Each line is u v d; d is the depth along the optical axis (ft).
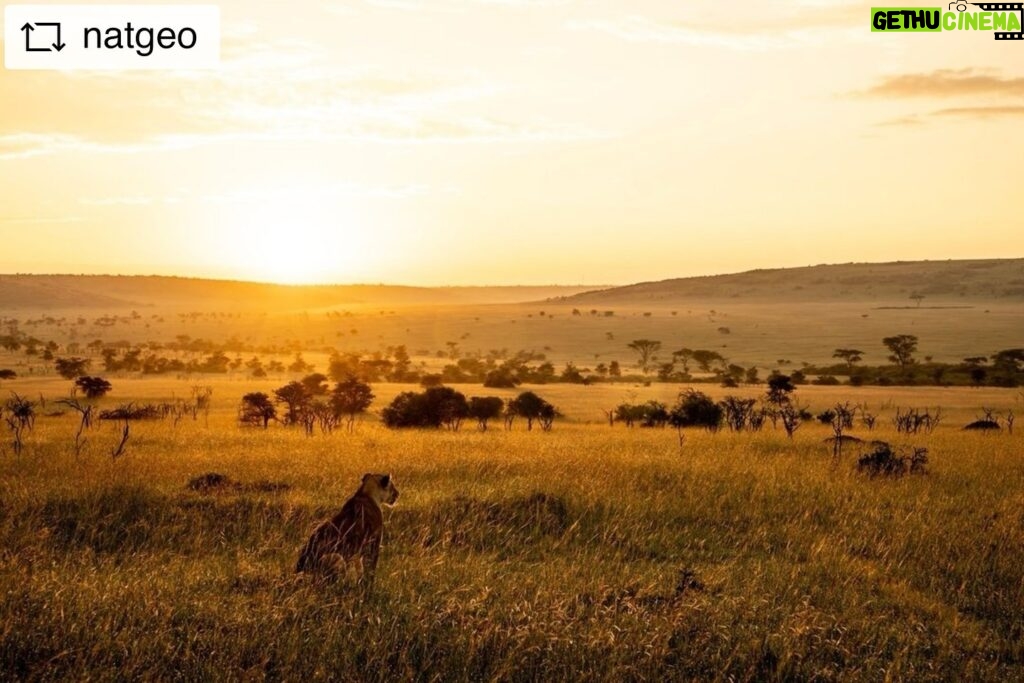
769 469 53.06
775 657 21.65
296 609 21.44
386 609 22.91
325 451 60.03
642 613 23.38
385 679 18.83
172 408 142.72
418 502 38.01
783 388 230.89
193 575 25.90
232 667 18.43
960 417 162.09
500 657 19.83
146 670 18.15
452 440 75.10
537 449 63.16
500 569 28.66
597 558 30.91
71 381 273.54
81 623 20.11
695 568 29.91
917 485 50.16
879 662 21.70
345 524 25.98
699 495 43.16
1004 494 47.65
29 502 34.32
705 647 21.70
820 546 33.06
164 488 39.40
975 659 22.48
